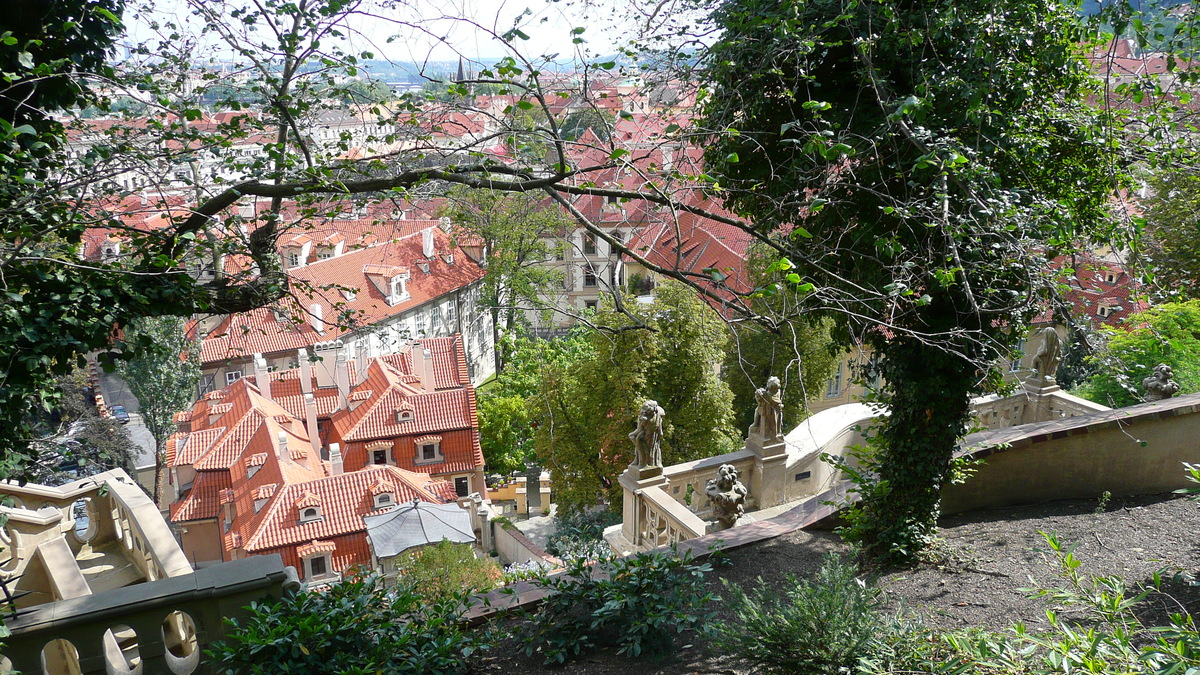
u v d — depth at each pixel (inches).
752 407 1247.5
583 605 245.8
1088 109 301.6
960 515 346.9
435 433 1526.8
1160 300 272.8
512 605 246.8
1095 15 237.0
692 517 372.5
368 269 1974.7
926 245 265.4
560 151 240.1
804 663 185.2
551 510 1483.8
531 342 1606.8
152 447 1498.5
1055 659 138.1
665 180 251.3
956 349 272.5
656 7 271.4
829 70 303.9
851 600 194.7
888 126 247.4
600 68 243.4
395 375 1662.2
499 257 975.6
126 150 250.8
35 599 282.7
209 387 1595.7
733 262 696.4
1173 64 239.5
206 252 291.6
